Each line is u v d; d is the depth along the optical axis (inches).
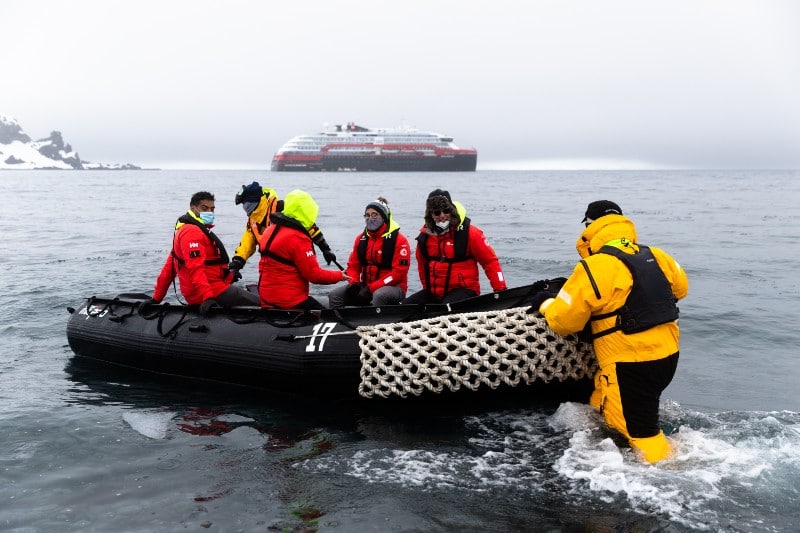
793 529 107.7
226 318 194.5
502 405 169.3
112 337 213.8
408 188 2402.8
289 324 181.2
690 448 138.0
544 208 1226.6
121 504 120.1
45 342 244.5
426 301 193.3
